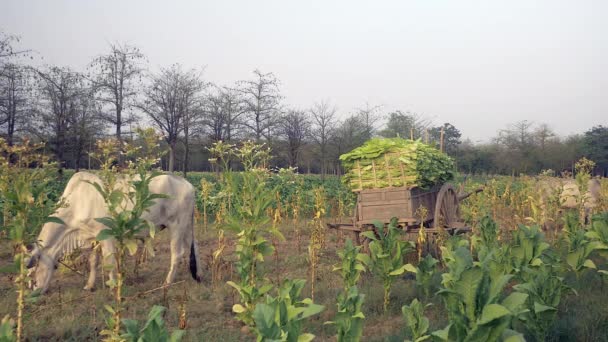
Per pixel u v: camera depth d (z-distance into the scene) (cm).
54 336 497
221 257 764
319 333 512
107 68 2634
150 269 816
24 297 431
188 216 746
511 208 1438
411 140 877
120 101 2644
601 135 4506
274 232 546
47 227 650
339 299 429
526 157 4444
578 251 670
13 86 2148
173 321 551
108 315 556
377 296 632
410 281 709
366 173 824
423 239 757
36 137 2114
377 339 486
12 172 429
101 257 702
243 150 574
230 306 612
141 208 454
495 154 4647
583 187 1037
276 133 3175
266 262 854
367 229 812
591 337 468
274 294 629
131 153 473
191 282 730
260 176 582
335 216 1418
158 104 2742
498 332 308
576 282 661
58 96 2206
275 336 296
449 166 920
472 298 320
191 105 2869
